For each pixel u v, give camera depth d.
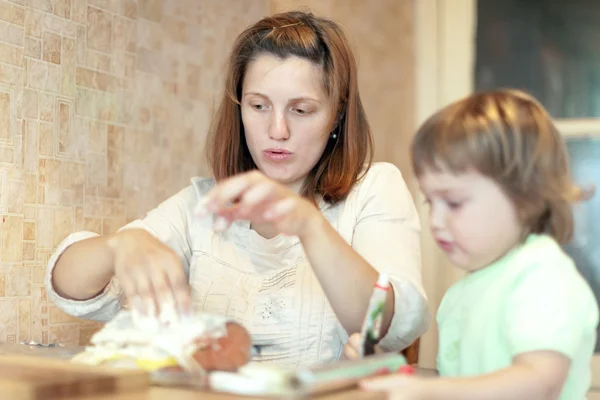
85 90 1.45
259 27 1.25
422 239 2.42
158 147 1.63
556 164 0.90
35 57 1.34
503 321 0.87
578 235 2.22
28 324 1.33
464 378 0.75
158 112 1.64
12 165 1.30
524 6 2.35
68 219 1.41
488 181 0.87
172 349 0.81
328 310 1.16
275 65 1.18
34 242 1.34
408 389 0.72
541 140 0.88
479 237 0.88
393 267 1.11
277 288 1.19
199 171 1.76
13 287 1.30
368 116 2.53
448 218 0.89
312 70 1.18
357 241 1.20
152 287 0.93
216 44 1.83
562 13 2.31
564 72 2.31
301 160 1.20
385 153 2.53
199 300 1.21
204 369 0.81
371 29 2.55
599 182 2.23
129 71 1.56
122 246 0.98
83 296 1.15
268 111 1.20
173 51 1.68
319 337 1.15
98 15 1.48
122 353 0.85
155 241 0.99
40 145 1.35
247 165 1.34
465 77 2.39
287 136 1.18
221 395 0.71
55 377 0.71
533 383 0.77
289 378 0.70
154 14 1.63
